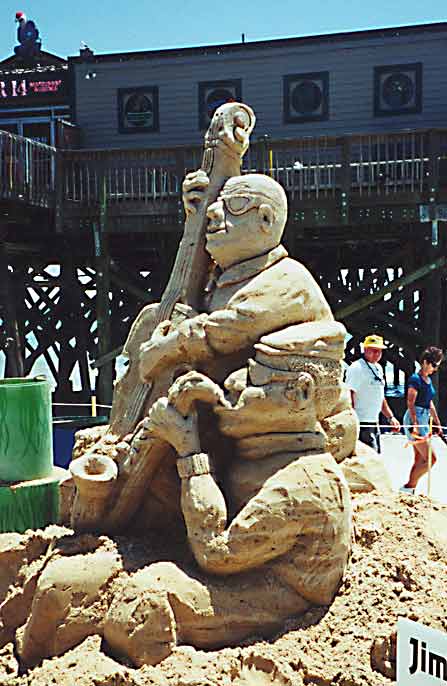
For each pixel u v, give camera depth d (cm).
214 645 342
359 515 407
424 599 355
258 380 365
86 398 1405
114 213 1121
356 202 1061
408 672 295
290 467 361
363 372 655
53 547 385
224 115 413
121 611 338
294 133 1441
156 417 372
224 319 377
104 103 1512
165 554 373
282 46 1430
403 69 1394
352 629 346
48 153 1130
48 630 353
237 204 392
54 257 1477
